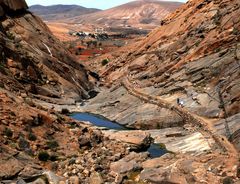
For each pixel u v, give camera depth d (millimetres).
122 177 29859
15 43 70000
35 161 29938
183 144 41594
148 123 52188
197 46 74625
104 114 62625
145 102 59781
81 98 78062
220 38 67000
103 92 81312
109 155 35469
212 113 46906
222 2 84750
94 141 38031
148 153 38062
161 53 89875
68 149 35062
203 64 61219
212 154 35062
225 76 53312
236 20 68750
